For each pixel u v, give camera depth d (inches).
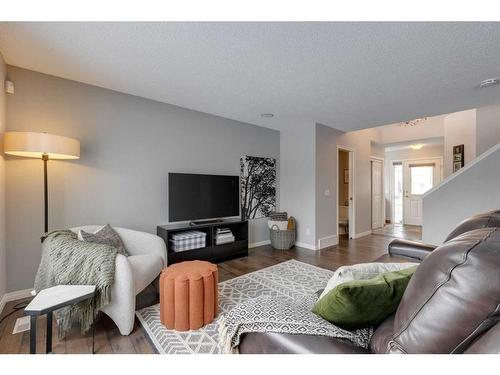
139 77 97.9
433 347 23.5
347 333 33.3
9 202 90.0
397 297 34.2
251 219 171.6
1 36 70.7
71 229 91.0
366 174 218.1
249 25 65.0
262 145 177.9
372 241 191.0
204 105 131.1
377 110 134.8
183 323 71.6
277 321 34.1
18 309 84.0
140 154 122.6
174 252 121.8
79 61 85.5
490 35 67.2
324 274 117.8
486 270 20.6
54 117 99.1
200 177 139.1
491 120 153.4
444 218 132.0
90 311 64.7
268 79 98.0
